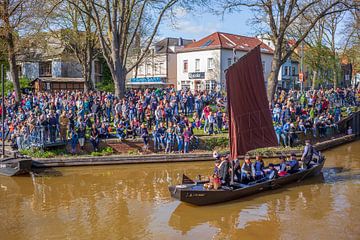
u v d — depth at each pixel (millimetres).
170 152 27453
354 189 20953
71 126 26953
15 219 16375
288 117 30922
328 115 36188
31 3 33938
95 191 20391
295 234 14945
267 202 18750
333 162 28000
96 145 26562
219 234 15008
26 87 55250
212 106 36438
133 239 14516
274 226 15758
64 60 51094
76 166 25078
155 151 27578
